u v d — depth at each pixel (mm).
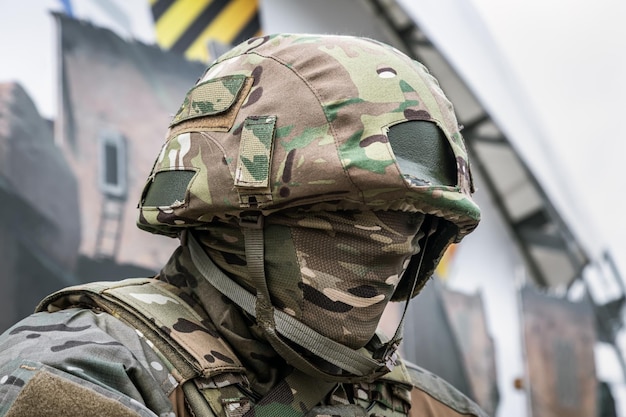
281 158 765
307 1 2908
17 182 1865
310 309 792
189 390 732
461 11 3344
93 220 2035
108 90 2135
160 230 883
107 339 724
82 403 642
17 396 646
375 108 786
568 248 4129
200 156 812
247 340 799
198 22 2426
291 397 782
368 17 3164
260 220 787
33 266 1870
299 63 815
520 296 3553
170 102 2297
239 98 818
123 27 2211
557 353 3666
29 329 749
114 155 2113
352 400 871
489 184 3916
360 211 786
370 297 803
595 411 3828
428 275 951
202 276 843
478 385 3070
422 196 765
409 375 969
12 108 1894
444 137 830
